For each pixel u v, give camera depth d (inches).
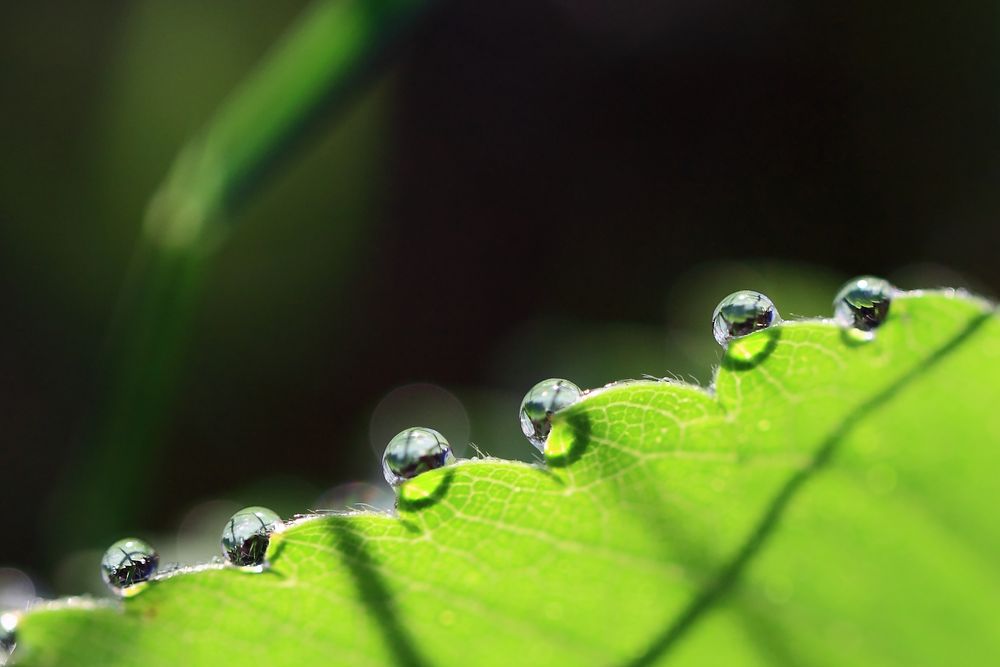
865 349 3.6
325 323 9.7
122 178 9.3
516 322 11.0
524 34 12.1
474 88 11.7
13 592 5.0
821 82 10.5
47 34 9.4
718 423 3.7
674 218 11.0
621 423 3.7
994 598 3.6
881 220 9.9
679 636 3.7
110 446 5.2
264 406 8.9
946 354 3.6
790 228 10.4
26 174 9.0
